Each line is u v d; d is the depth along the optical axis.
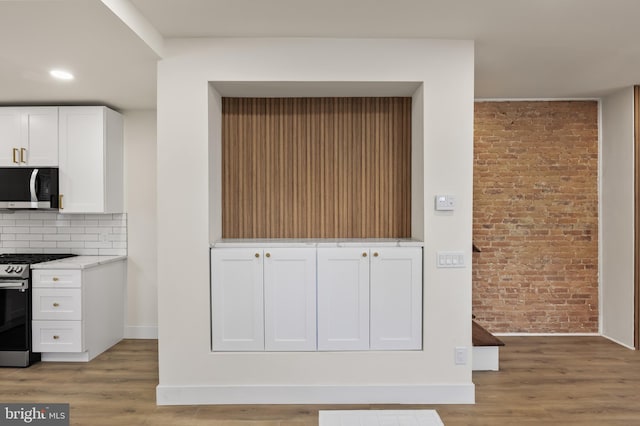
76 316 3.85
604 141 4.59
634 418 2.85
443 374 3.11
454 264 3.10
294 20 2.74
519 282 4.64
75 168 4.12
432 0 2.45
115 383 3.44
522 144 4.60
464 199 3.09
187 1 2.45
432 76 3.06
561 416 2.88
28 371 3.70
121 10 2.34
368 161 3.56
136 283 4.61
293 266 3.13
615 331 4.48
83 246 4.60
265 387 3.09
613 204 4.48
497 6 2.53
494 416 2.87
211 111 3.13
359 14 2.65
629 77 3.90
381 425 2.74
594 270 4.63
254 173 3.55
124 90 3.74
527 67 3.61
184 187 3.06
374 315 3.13
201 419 2.84
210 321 3.11
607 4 2.48
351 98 3.55
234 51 3.03
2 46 2.72
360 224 3.57
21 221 4.59
